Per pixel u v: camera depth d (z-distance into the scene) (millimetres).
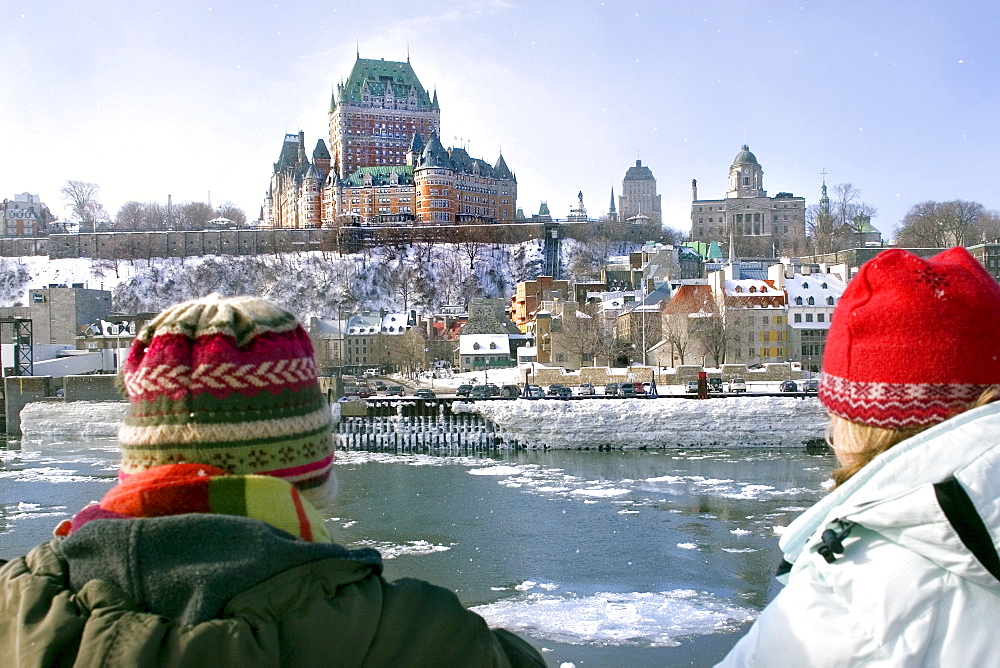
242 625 2742
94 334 125688
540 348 125938
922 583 3203
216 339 3350
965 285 3744
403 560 34344
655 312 119812
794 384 80625
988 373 3674
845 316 3924
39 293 139250
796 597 3500
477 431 71750
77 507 45219
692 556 34281
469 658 3113
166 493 3053
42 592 2891
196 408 3303
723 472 56812
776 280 113625
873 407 3766
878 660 3193
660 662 23094
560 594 29469
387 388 101500
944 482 3227
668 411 70125
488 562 33812
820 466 59000
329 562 2988
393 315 167875
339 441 72375
